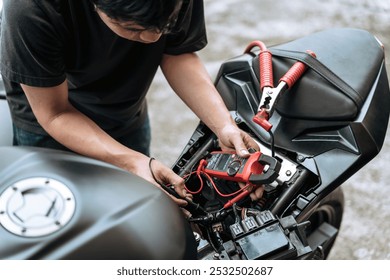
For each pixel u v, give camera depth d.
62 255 0.81
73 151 1.21
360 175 2.15
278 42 2.61
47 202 0.85
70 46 1.14
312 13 2.76
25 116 1.37
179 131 2.29
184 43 1.27
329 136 1.16
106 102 1.35
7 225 0.83
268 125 1.12
